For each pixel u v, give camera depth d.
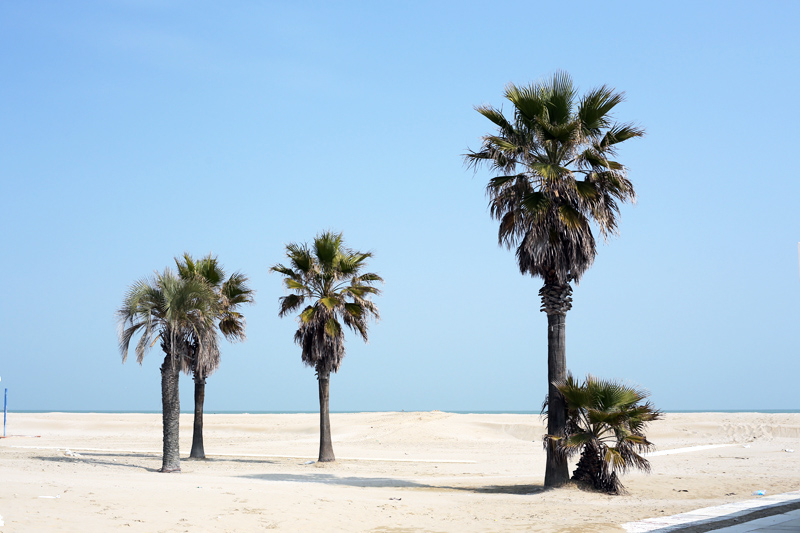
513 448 43.06
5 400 51.34
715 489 20.44
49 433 58.16
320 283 30.75
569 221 19.69
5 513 12.28
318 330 29.75
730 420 56.94
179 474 23.70
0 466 23.08
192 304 25.34
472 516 15.61
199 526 12.93
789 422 53.75
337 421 63.53
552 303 20.44
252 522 13.67
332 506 15.78
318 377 31.50
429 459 34.84
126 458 32.56
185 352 26.02
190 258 32.41
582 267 20.41
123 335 24.36
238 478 22.88
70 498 14.25
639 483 21.62
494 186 20.94
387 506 16.45
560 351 20.41
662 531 13.35
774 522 14.01
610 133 20.67
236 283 32.94
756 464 29.41
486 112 21.17
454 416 62.91
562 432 20.11
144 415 80.12
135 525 12.48
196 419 33.00
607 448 19.30
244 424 62.53
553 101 20.53
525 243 20.39
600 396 19.38
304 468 28.83
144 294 24.53
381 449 42.09
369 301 30.52
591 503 17.64
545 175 19.58
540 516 15.61
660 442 46.12
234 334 32.84
